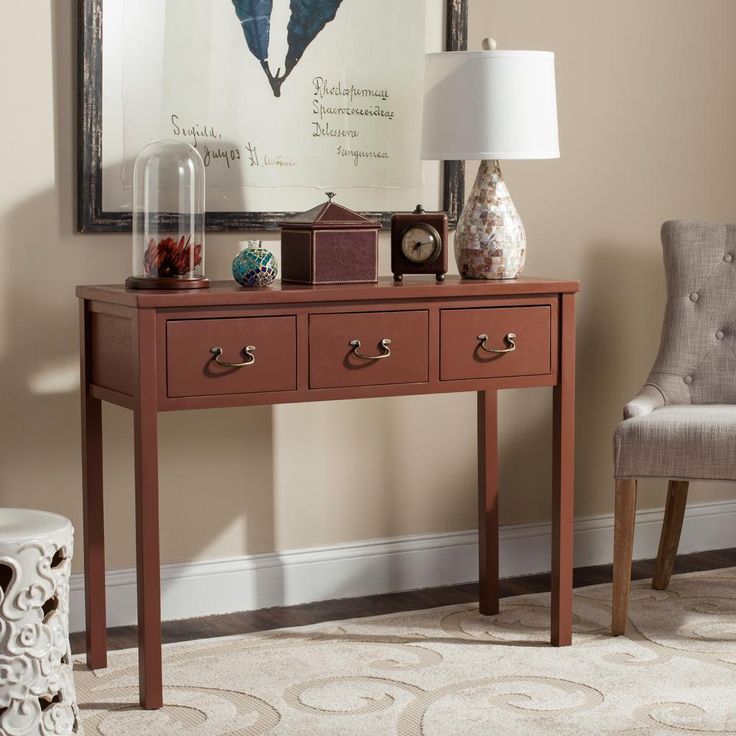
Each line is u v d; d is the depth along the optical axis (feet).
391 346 8.48
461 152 9.07
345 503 10.59
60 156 9.11
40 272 9.14
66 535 7.25
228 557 10.12
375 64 10.16
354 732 7.52
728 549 12.25
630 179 11.55
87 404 8.65
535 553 11.40
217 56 9.53
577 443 11.57
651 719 7.70
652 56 11.53
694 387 10.52
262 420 10.16
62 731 7.25
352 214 8.82
